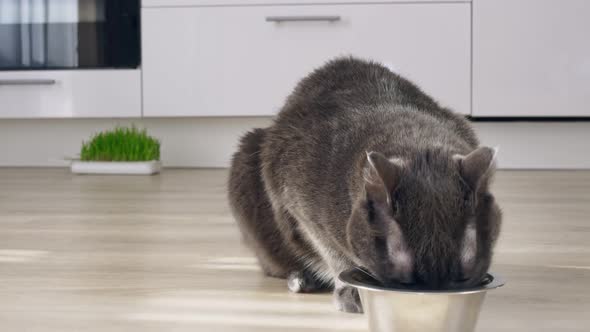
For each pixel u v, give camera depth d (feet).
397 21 11.66
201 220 7.84
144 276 5.57
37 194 9.66
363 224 3.76
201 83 11.98
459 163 3.70
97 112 12.12
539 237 6.89
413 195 3.57
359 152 4.39
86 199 9.25
